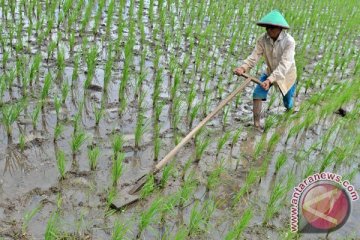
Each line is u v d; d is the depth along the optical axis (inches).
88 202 137.2
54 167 151.5
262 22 181.2
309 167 166.6
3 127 169.6
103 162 158.6
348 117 222.4
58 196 136.2
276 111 226.2
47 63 227.5
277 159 172.9
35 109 181.2
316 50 325.7
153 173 147.2
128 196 140.5
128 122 188.1
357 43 370.6
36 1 298.0
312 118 205.6
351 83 268.7
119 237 117.5
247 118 211.8
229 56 277.1
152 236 128.0
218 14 350.0
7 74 207.5
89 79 207.0
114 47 257.4
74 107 192.2
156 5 350.6
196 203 132.7
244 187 148.0
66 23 283.4
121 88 202.4
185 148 176.9
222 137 190.4
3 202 131.5
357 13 466.6
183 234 123.1
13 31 249.4
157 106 200.8
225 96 229.0
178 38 275.0
